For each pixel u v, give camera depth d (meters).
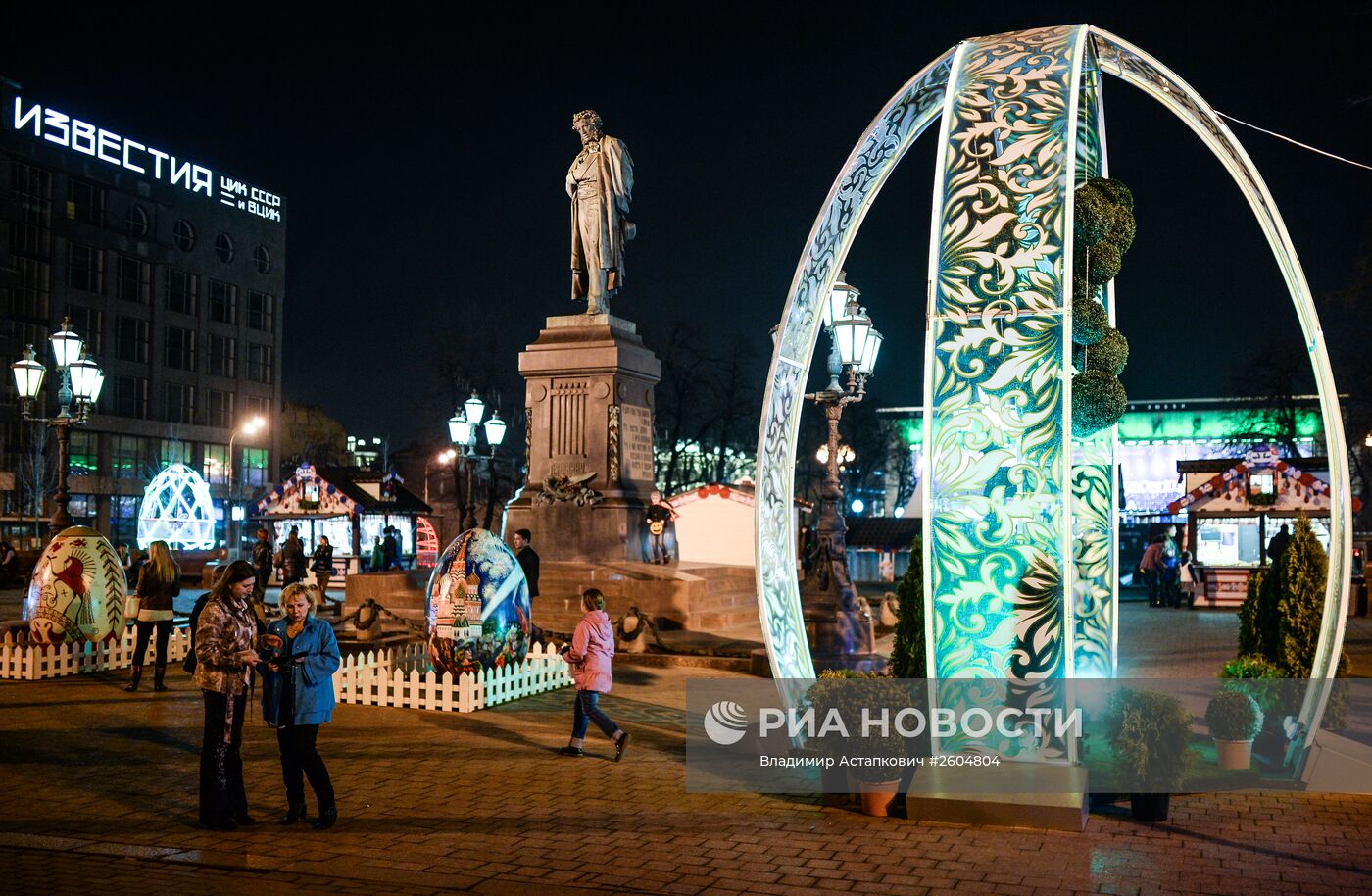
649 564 23.50
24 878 7.57
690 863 7.80
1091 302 10.20
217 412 85.19
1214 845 8.11
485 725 12.92
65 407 18.36
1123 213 10.29
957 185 9.02
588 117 24.56
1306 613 10.49
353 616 21.47
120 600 17.91
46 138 73.06
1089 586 10.80
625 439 24.16
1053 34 9.52
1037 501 8.68
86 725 13.02
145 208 80.31
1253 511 34.44
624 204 24.80
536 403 24.34
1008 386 8.75
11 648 16.83
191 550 49.91
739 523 41.03
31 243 72.31
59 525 18.09
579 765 10.89
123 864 7.92
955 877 7.45
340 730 12.62
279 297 91.38
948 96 9.27
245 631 8.92
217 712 8.79
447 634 14.12
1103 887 7.25
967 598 8.85
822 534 18.94
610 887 7.35
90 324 76.12
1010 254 8.81
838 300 17.58
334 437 95.38
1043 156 8.84
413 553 49.03
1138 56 10.03
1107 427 10.63
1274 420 54.81
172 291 82.19
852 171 10.75
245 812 8.88
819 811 9.13
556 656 15.64
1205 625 27.09
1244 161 9.97
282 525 46.72
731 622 22.41
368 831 8.65
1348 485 9.48
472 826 8.75
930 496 8.92
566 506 23.66
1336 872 7.51
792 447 11.06
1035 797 8.54
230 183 86.94
